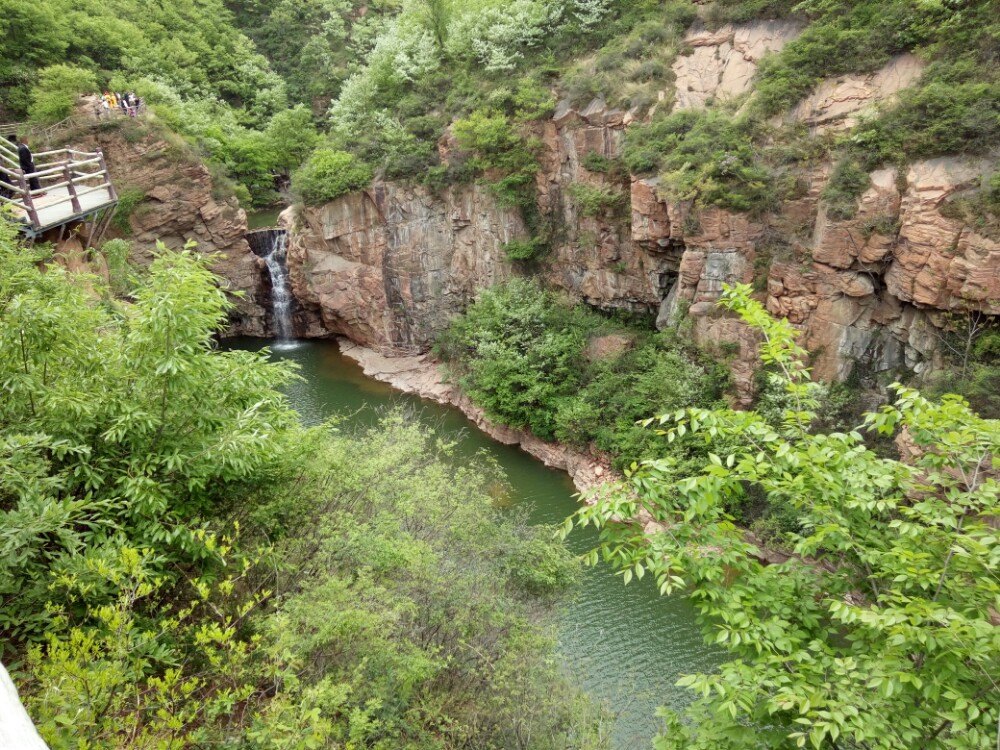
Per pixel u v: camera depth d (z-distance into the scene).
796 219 22.70
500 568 13.32
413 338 37.22
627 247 29.02
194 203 38.91
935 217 18.86
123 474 7.67
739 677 5.09
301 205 37.72
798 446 6.29
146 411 7.90
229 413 8.98
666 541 5.92
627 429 25.16
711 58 28.64
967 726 4.70
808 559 8.66
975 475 5.64
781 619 5.59
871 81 22.58
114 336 8.87
